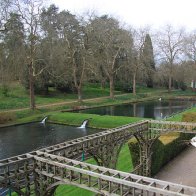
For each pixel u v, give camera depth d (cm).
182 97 7475
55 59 5550
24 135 3781
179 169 2327
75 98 6512
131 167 2241
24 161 1377
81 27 6044
